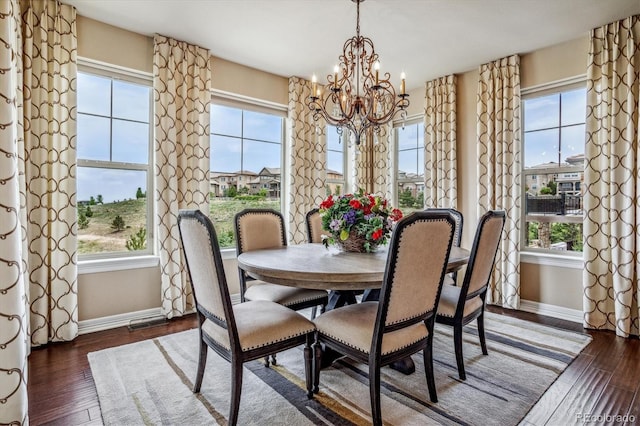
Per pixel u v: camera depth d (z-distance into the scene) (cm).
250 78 377
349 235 233
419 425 160
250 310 187
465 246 391
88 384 197
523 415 168
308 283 181
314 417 167
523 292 346
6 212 114
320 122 421
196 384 188
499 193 353
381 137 475
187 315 320
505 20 277
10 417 114
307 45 324
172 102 310
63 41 258
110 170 300
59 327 256
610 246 283
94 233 292
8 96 115
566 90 323
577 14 268
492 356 234
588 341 261
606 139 284
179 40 315
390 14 269
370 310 186
